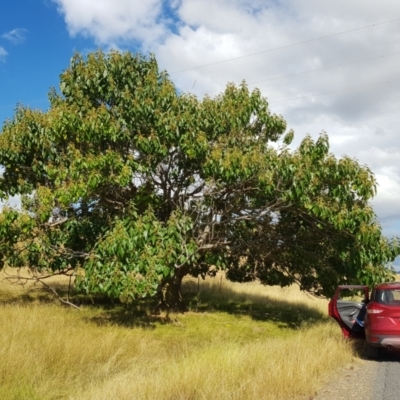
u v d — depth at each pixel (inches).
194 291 842.2
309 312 723.4
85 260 514.6
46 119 497.4
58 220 565.0
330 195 517.0
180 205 553.0
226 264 639.1
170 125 496.4
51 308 567.5
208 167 494.0
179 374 271.0
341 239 558.6
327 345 369.1
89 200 549.0
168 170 555.2
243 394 249.0
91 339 395.2
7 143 508.7
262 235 601.9
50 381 289.1
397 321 356.5
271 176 482.9
